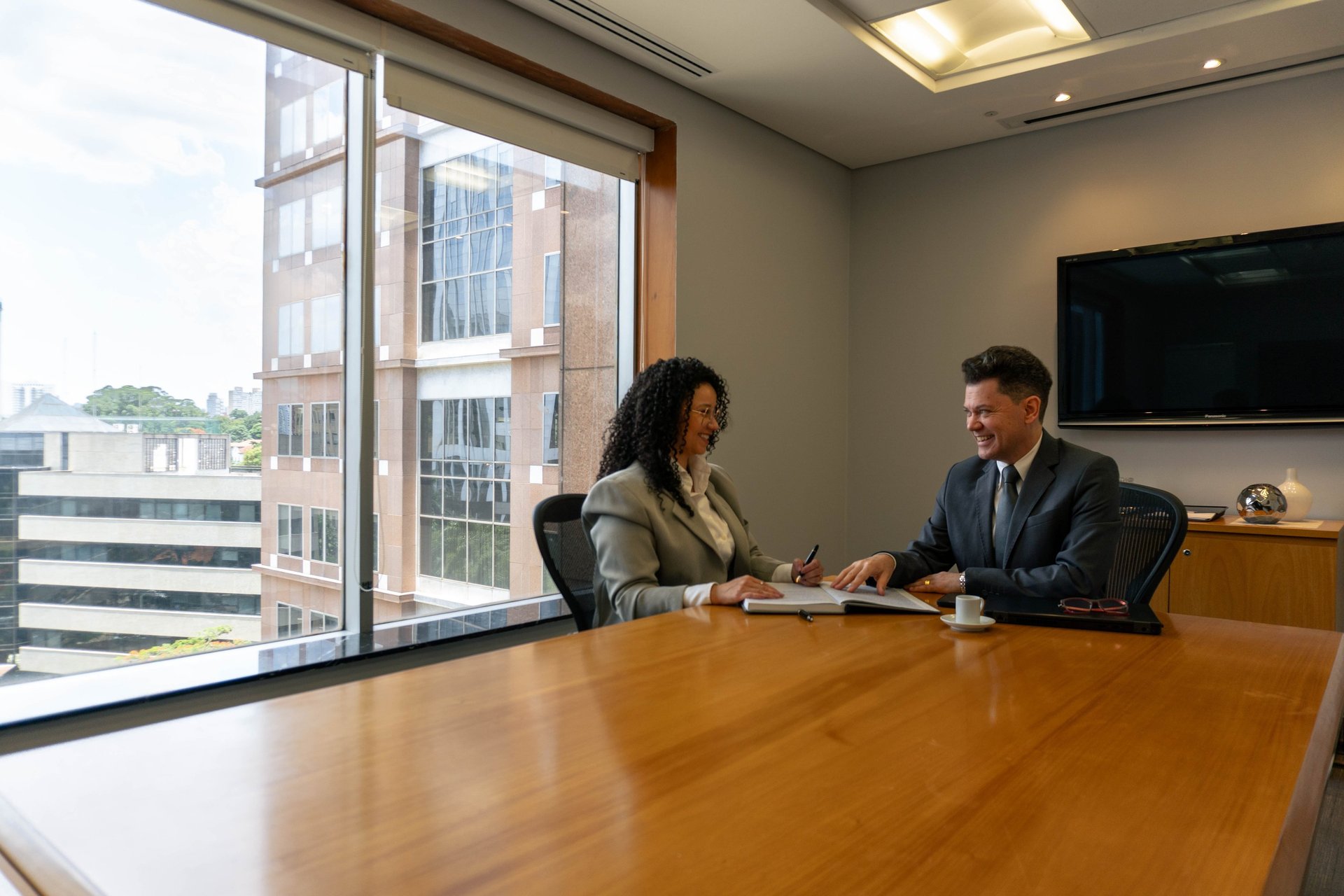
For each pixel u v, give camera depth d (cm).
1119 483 224
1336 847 233
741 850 73
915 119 413
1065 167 425
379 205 284
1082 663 139
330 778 90
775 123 418
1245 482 378
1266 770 93
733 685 125
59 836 76
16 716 191
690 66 353
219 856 72
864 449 488
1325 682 129
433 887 67
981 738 103
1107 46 339
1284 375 360
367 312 277
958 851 73
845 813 81
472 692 121
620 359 378
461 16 284
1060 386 417
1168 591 349
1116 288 401
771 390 429
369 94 277
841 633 161
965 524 229
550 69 314
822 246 468
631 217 378
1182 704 117
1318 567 317
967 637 158
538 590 343
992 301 448
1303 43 331
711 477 257
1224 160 383
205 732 104
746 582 192
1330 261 349
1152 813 81
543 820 79
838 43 331
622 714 111
